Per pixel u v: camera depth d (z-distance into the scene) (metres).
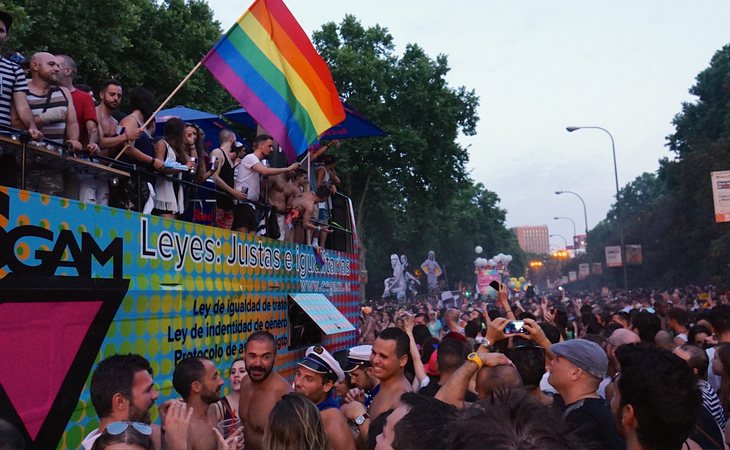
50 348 3.59
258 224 7.42
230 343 5.70
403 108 35.28
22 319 3.42
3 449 2.14
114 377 3.46
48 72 4.56
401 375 5.09
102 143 5.00
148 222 4.61
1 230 3.36
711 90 62.09
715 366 6.15
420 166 36.00
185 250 5.07
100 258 4.08
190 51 24.03
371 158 35.28
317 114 7.19
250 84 6.68
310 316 7.36
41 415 3.49
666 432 2.76
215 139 11.65
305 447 3.09
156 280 4.64
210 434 4.23
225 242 5.76
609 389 5.55
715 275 51.22
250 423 4.80
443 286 62.91
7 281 3.33
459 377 4.00
